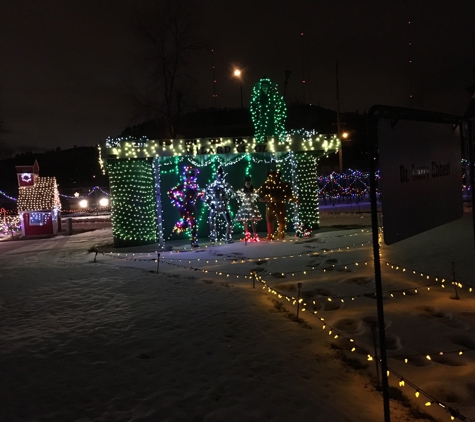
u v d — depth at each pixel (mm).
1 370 4457
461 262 8336
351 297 6871
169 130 25656
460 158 3602
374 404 3701
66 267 11438
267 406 3625
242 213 14430
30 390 3982
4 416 3520
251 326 5777
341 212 25812
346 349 4949
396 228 2695
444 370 4227
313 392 3887
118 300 7422
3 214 32562
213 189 14562
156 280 9023
